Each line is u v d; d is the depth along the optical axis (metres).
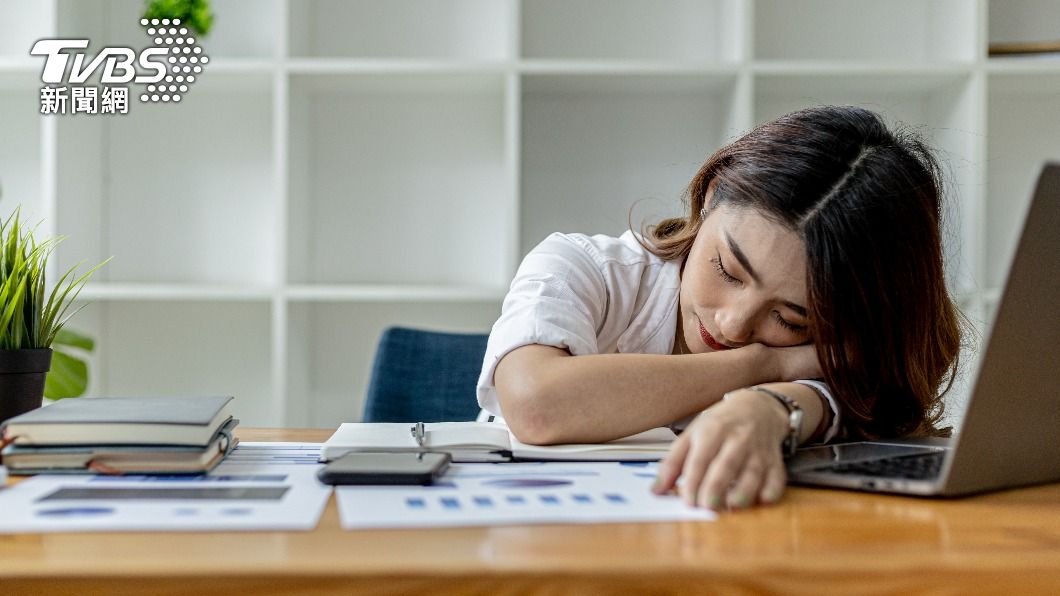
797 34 2.42
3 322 0.94
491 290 2.15
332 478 0.69
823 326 0.93
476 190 2.48
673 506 0.61
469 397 1.75
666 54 2.43
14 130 2.46
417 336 1.79
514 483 0.70
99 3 2.39
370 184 2.48
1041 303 0.63
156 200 2.48
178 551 0.49
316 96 2.46
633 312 1.20
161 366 2.51
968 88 2.11
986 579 0.47
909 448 0.86
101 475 0.73
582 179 2.43
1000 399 0.64
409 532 0.54
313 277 2.47
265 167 2.49
